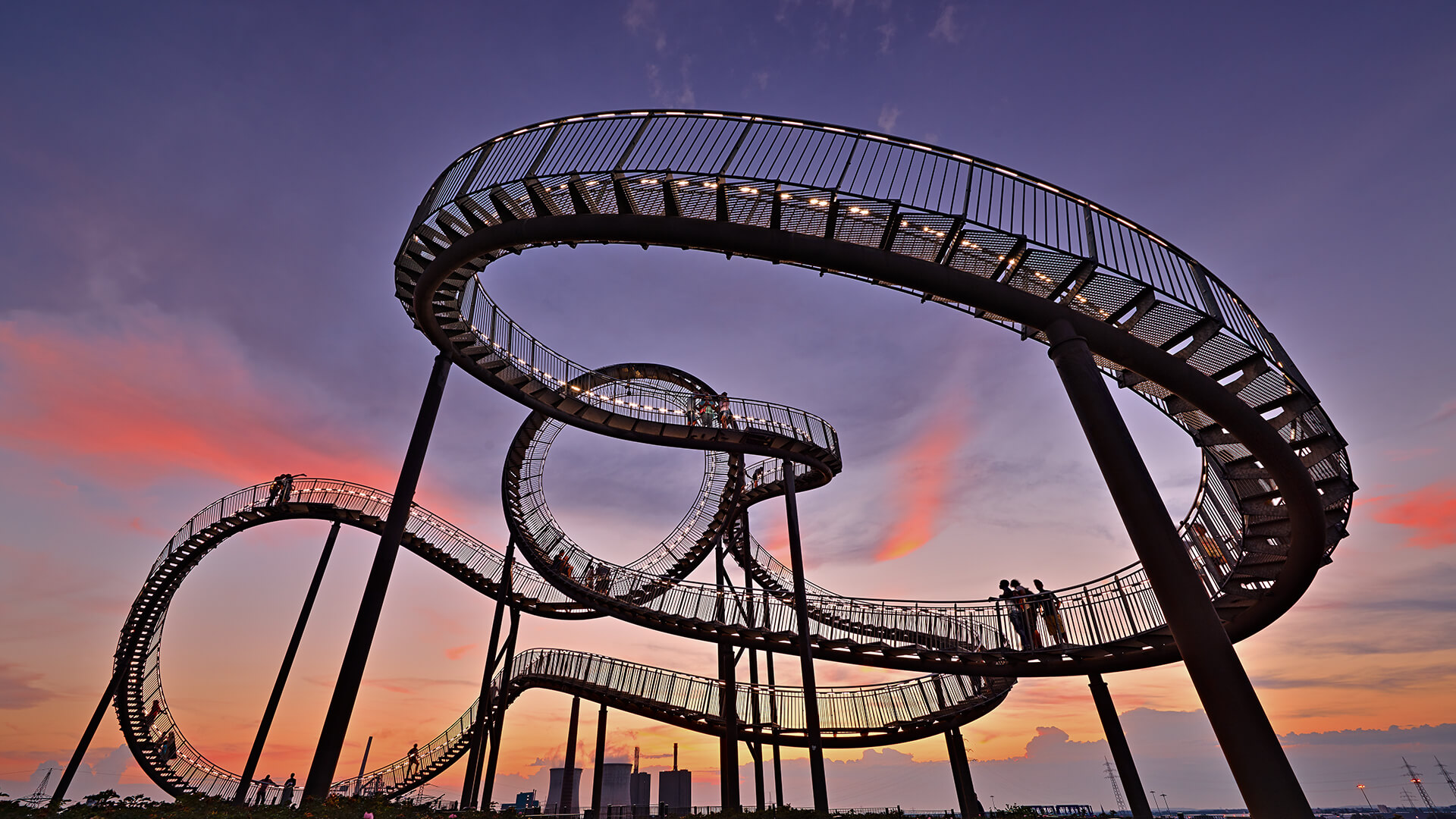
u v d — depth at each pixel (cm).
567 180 1104
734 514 2247
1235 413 909
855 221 967
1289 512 1053
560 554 2138
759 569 2353
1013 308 884
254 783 1950
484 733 1930
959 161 975
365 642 1180
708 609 1802
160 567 2208
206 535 2238
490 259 1320
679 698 1928
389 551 1273
